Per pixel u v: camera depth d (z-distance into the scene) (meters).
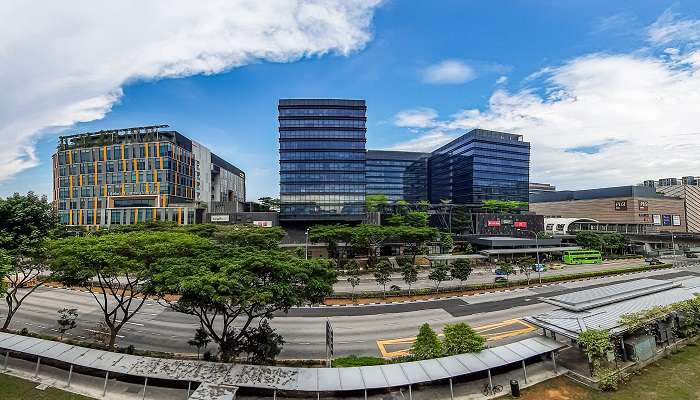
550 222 123.56
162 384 22.25
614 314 28.08
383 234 69.12
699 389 22.17
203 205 96.81
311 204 93.81
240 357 26.03
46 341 24.70
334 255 74.69
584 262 77.81
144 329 32.38
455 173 146.88
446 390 22.05
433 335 24.58
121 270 24.19
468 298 44.72
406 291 46.38
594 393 21.64
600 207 134.50
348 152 96.38
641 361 25.72
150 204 93.56
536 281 54.88
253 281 20.94
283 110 96.62
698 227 137.62
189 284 19.14
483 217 101.88
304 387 19.58
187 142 106.38
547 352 25.12
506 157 137.62
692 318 30.06
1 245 32.44
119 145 96.94
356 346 29.30
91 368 23.11
